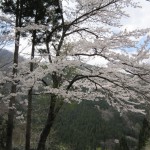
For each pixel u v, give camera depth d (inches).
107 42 305.3
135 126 3289.9
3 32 420.8
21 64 359.9
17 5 485.1
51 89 349.1
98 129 3090.6
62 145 832.9
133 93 358.9
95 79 383.9
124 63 308.8
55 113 405.4
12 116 540.1
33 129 783.1
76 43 320.8
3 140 606.9
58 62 321.7
